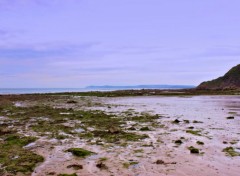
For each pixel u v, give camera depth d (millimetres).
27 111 36875
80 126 24094
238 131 21016
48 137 19297
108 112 35375
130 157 14047
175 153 14727
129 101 59375
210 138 18438
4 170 11984
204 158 13719
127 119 28547
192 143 17047
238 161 13180
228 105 45719
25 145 16891
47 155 14562
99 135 19828
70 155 14547
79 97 77625
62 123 26000
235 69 147125
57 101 59188
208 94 90438
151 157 14008
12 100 62219
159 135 19750
